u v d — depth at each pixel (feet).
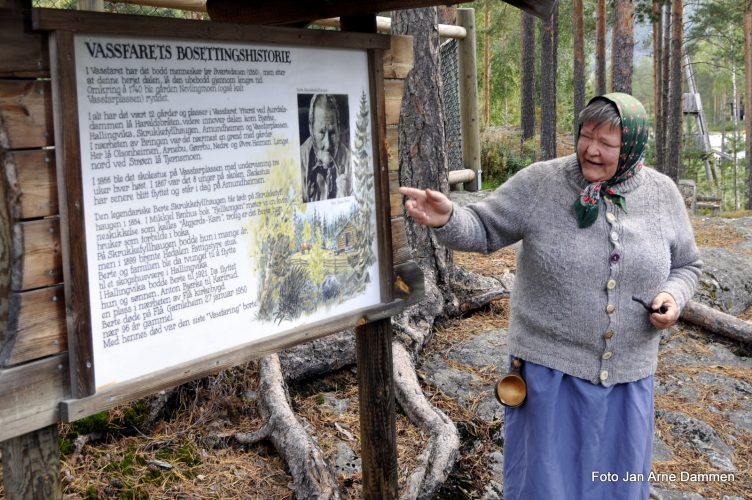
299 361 12.35
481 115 96.37
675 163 63.36
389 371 8.94
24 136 5.27
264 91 6.84
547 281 7.72
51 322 5.56
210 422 10.98
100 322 5.78
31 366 5.48
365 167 8.05
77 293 5.56
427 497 9.96
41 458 5.71
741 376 14.47
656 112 73.46
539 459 7.70
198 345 6.50
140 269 6.00
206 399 11.27
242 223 6.76
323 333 7.66
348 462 10.56
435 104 14.90
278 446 10.21
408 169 14.99
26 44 5.22
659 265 7.59
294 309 7.39
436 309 14.64
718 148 156.56
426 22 14.56
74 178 5.45
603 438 7.85
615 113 7.23
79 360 5.62
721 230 25.53
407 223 15.16
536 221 7.76
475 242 7.81
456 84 26.43
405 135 14.92
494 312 16.17
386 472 9.16
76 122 5.44
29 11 5.20
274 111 6.95
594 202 7.41
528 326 7.96
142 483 9.53
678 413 12.78
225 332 6.73
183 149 6.20
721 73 138.92
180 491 9.50
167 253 6.18
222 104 6.49
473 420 11.96
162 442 10.31
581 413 7.76
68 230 5.47
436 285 15.24
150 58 5.90
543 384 7.79
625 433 7.82
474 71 26.02
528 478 7.80
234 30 6.43
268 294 7.09
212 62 6.37
